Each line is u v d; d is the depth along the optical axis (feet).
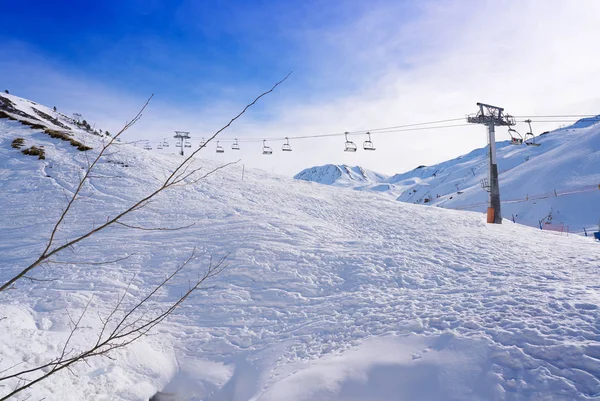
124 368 20.16
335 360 19.01
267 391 17.65
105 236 49.83
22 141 105.19
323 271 36.24
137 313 28.71
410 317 22.57
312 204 81.82
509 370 15.60
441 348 17.95
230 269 36.76
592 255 38.99
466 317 20.80
